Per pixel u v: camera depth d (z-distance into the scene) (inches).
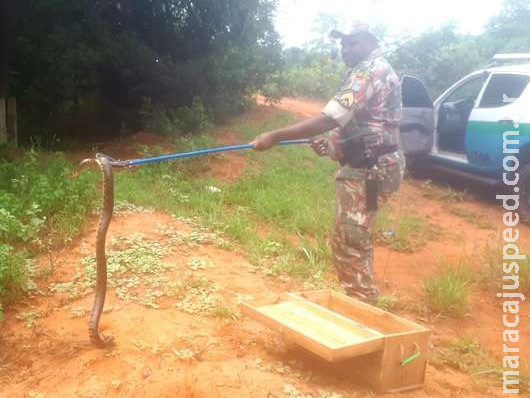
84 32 468.4
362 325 152.2
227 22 515.2
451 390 153.6
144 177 325.4
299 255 244.4
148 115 471.5
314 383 144.9
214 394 134.3
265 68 530.0
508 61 392.2
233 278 208.1
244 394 135.3
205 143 407.2
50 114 505.4
